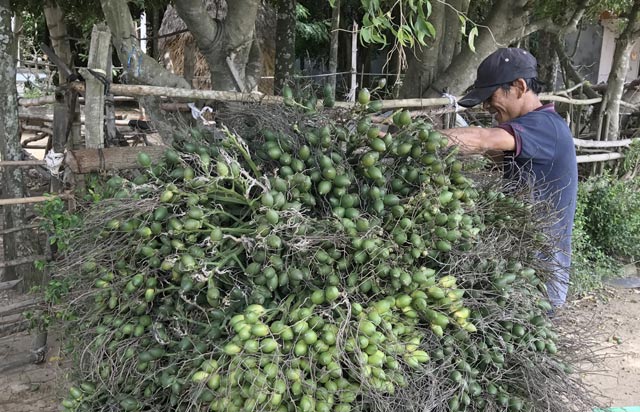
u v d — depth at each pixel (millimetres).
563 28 5418
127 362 1694
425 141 1868
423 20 2361
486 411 1740
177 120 2770
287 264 1687
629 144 6871
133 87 2955
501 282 1857
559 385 1840
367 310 1666
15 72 3934
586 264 5359
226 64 3713
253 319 1543
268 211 1649
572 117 7012
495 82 2588
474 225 1997
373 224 1756
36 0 5668
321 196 1852
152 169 1836
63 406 1801
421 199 1820
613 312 4879
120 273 1791
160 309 1738
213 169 1792
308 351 1557
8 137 3926
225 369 1561
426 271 1751
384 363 1607
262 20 10352
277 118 2018
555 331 2008
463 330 1729
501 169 2551
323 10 12695
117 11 3246
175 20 10266
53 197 3088
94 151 2811
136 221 1770
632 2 6871
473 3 7020
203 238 1754
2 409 3154
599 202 6074
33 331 3883
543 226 2156
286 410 1524
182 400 1590
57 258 3092
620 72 6773
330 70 7316
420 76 4672
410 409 1567
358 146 1950
